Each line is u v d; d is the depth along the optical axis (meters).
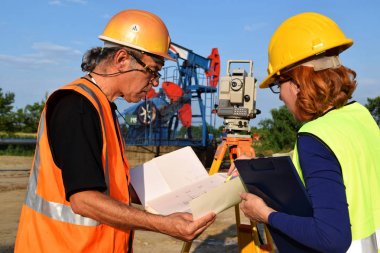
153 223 1.81
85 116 1.81
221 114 5.65
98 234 1.84
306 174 1.57
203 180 2.47
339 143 1.58
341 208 1.49
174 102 15.02
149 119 14.89
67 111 1.80
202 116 15.60
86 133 1.78
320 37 1.72
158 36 2.15
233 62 5.85
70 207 1.84
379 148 1.74
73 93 1.85
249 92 5.66
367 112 1.80
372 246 1.59
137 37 2.10
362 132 1.69
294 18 1.86
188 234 1.83
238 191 1.93
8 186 10.28
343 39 1.75
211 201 1.85
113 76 2.09
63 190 1.84
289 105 1.84
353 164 1.59
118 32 2.11
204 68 15.70
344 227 1.47
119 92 2.15
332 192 1.50
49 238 1.83
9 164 15.62
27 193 1.95
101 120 1.85
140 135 14.89
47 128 1.85
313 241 1.50
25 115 25.14
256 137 8.21
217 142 17.97
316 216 1.50
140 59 2.10
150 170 2.43
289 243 1.69
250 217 1.83
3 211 7.31
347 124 1.66
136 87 2.14
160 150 15.38
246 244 3.49
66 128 1.78
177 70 15.28
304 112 1.73
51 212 1.84
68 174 1.74
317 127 1.61
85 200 1.73
